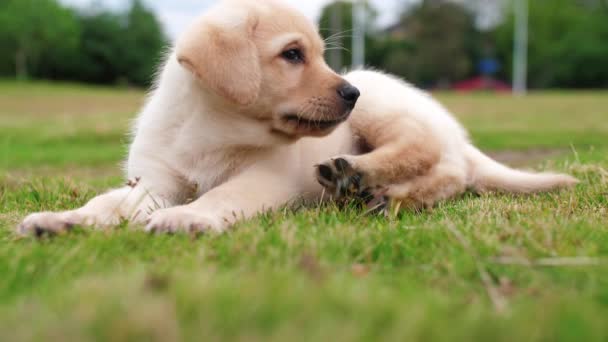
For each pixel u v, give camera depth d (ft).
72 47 39.24
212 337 1.36
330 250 1.89
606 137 7.29
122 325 1.35
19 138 7.25
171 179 2.46
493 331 1.43
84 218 2.15
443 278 1.76
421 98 2.89
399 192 2.51
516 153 6.23
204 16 2.35
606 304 1.62
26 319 1.45
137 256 1.88
